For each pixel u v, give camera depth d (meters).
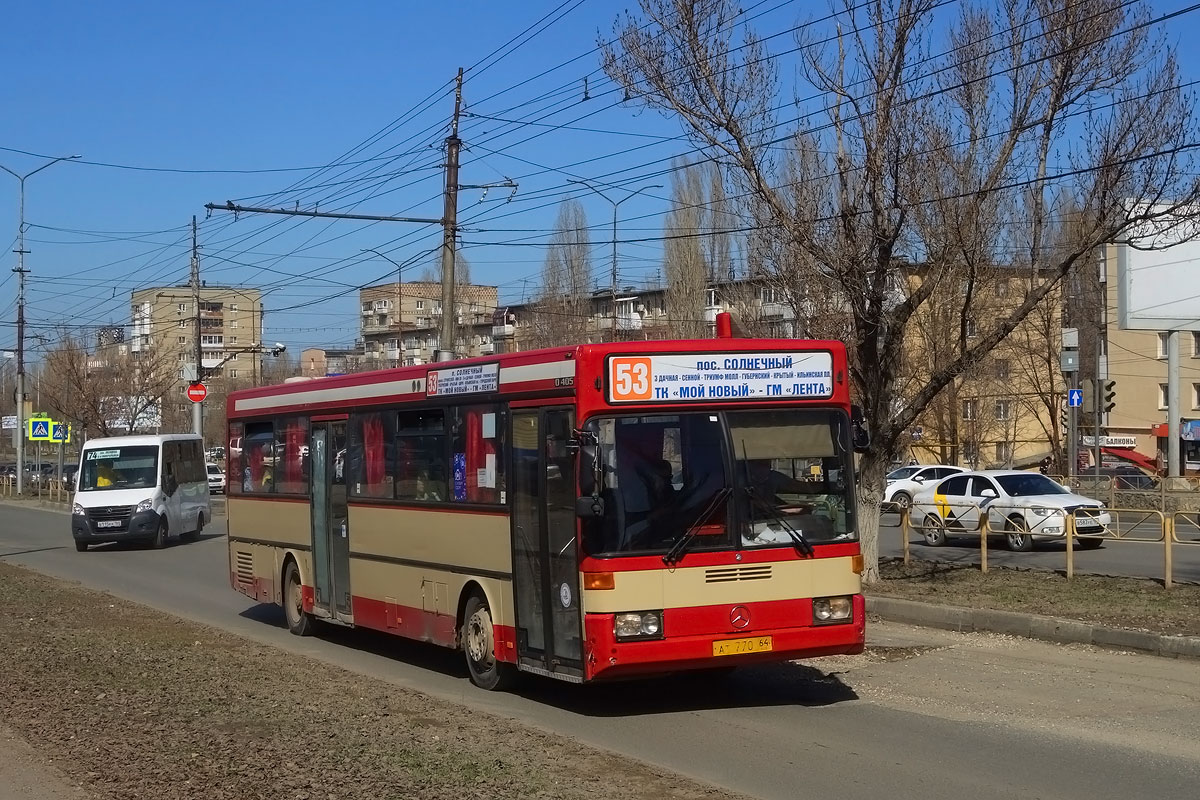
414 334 96.31
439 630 11.02
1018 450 59.59
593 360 8.80
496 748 7.53
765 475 9.02
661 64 15.23
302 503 14.09
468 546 10.48
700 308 45.22
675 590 8.62
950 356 36.09
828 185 15.69
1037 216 15.28
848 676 10.66
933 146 14.63
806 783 7.11
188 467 31.41
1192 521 23.92
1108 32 14.27
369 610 12.41
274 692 9.54
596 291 62.84
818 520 9.16
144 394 52.44
